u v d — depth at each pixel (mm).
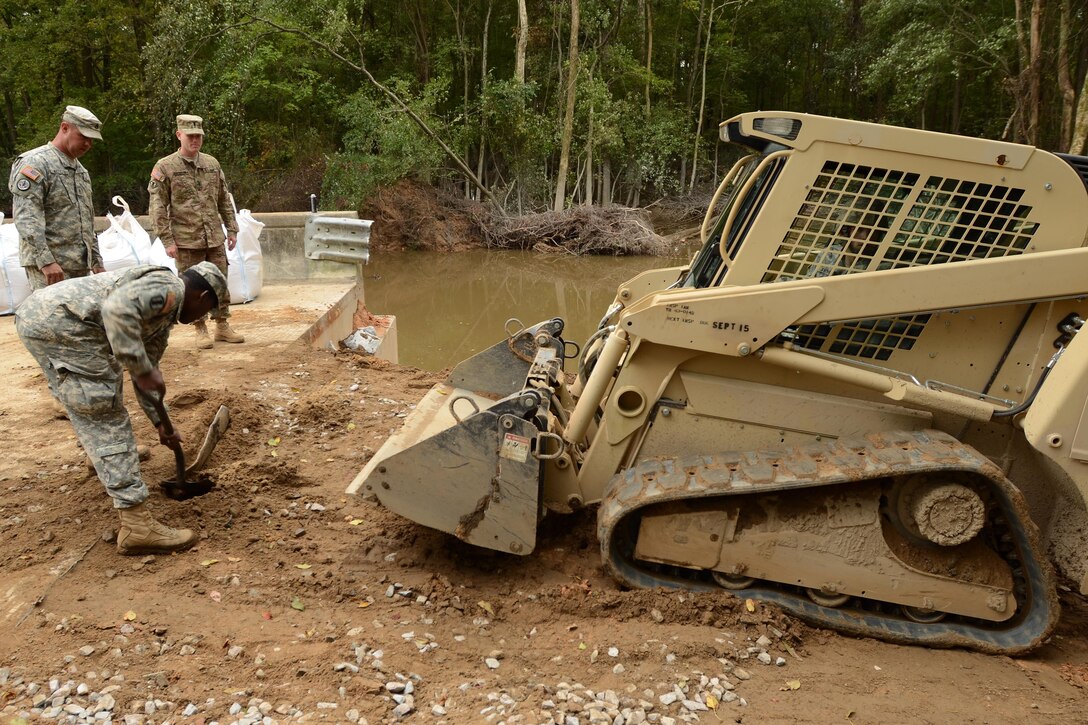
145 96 23969
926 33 22125
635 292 4941
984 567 3488
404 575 3871
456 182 28750
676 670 3150
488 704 2855
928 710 3023
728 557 3607
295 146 26453
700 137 32281
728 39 34031
